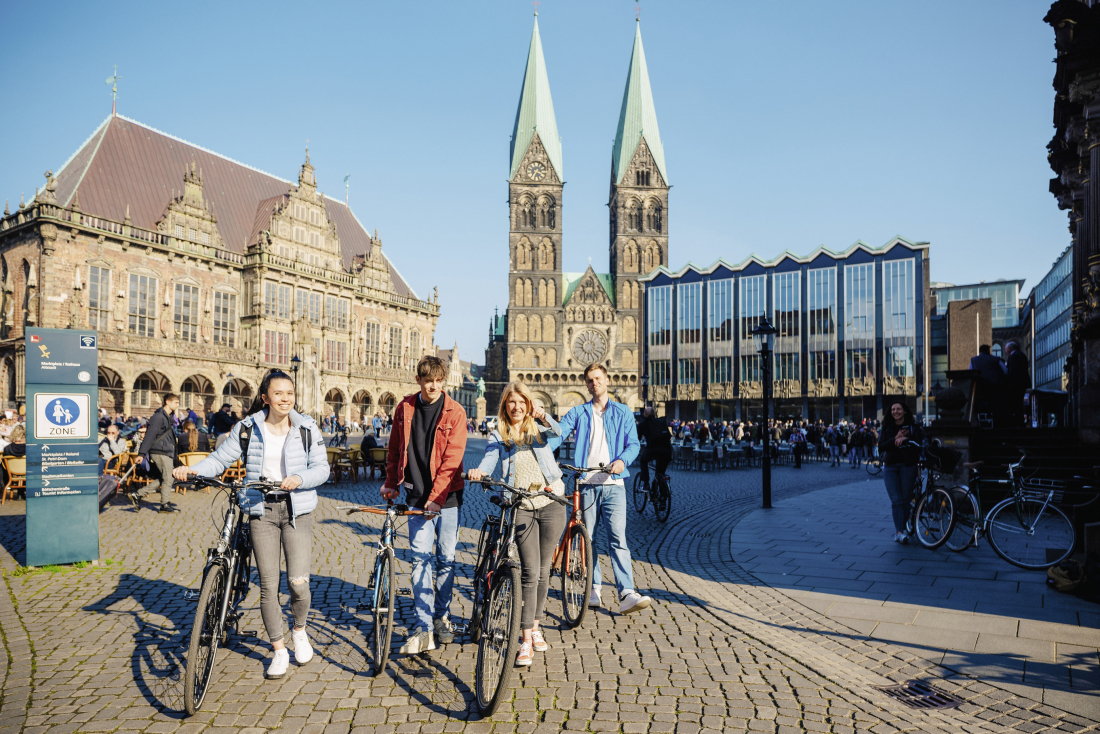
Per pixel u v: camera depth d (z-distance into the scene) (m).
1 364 45.69
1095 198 13.88
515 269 95.94
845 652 6.07
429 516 5.82
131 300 49.12
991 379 18.38
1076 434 14.21
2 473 15.85
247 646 6.21
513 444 6.15
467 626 6.82
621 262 97.12
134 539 11.28
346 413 65.88
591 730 4.58
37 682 5.34
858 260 74.56
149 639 6.36
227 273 56.44
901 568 9.35
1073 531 8.77
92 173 49.53
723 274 83.06
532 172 96.94
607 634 6.63
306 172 63.62
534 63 97.94
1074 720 4.68
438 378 5.95
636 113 98.69
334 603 7.61
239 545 5.88
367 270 70.88
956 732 4.54
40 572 8.91
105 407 46.75
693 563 9.96
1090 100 13.77
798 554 10.48
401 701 5.05
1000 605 7.43
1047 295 87.50
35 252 44.78
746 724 4.67
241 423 5.60
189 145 59.66
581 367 95.19
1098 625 6.69
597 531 12.66
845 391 74.25
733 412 82.62
